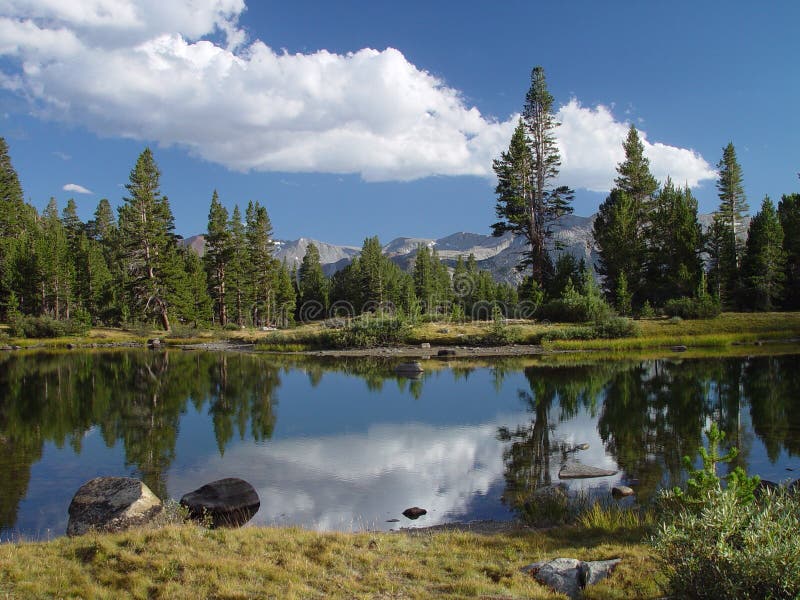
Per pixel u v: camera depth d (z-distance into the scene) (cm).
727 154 6988
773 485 974
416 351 4703
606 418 2039
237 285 8206
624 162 7144
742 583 524
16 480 1382
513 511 1134
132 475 1423
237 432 1917
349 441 1781
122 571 705
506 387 2827
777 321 5050
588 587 664
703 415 2025
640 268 6350
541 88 6656
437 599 650
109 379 3319
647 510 1040
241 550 789
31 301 6981
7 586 657
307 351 5031
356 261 11288
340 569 741
